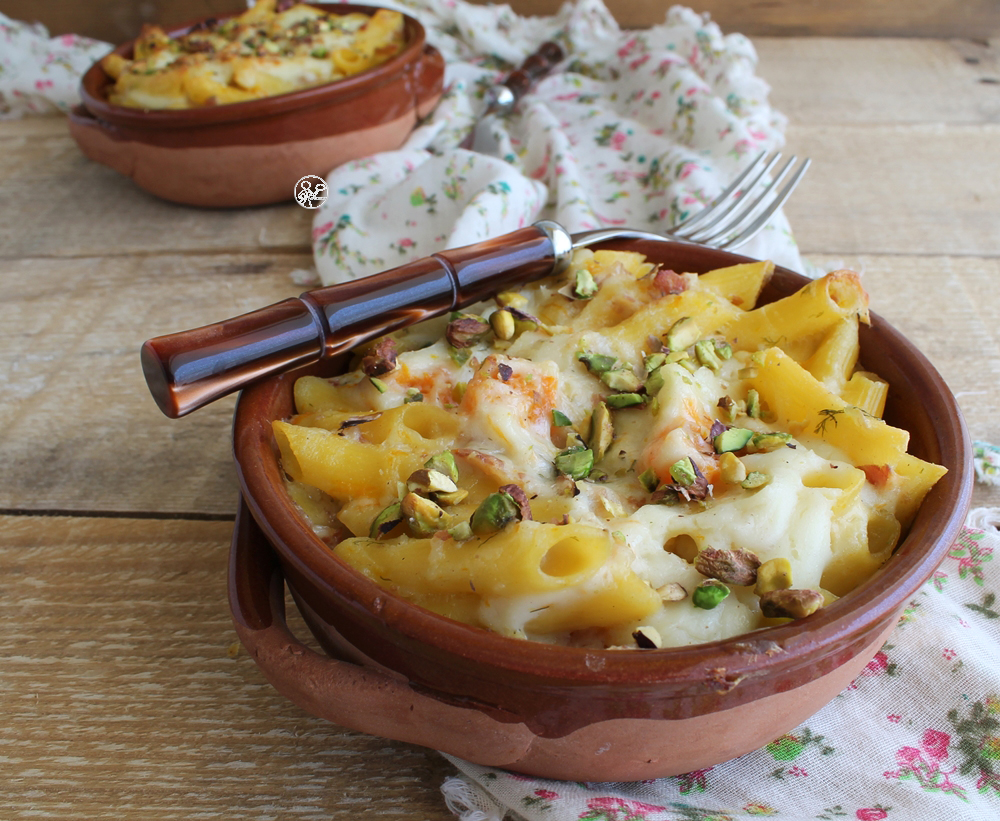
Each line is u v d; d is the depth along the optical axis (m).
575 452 0.33
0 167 0.63
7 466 0.42
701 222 0.50
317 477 0.33
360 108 0.55
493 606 0.30
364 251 0.52
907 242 0.53
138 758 0.33
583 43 0.71
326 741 0.33
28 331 0.49
